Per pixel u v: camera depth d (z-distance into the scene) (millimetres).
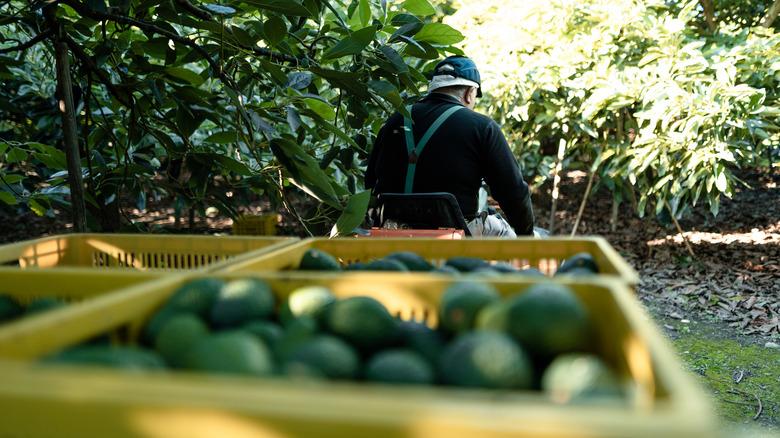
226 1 2230
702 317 4215
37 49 3938
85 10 2094
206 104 2436
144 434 509
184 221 8281
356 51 2141
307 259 1235
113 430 516
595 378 618
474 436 454
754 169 11070
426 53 2633
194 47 2240
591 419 450
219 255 1429
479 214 2754
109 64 2604
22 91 4133
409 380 693
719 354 3500
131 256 1495
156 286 890
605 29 5652
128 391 517
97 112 3414
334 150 2629
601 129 6266
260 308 872
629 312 694
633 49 5652
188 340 780
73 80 2660
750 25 7762
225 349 678
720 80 4746
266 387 510
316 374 686
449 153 2668
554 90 5762
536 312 737
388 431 467
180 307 863
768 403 2809
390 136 2803
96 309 765
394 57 2322
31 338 671
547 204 8797
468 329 825
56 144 4801
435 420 462
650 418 447
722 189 4691
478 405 472
